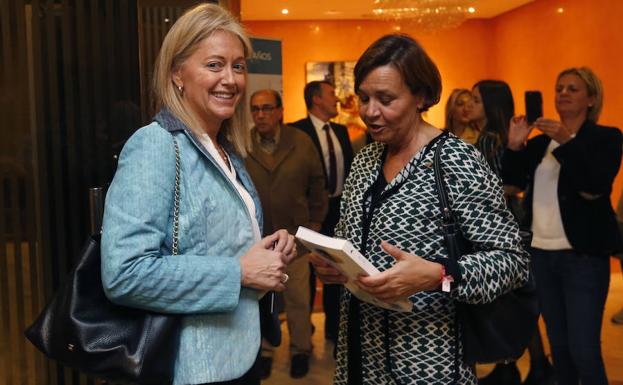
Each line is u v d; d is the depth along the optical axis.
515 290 1.64
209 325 1.32
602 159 2.67
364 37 9.57
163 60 1.39
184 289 1.24
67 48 2.29
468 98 4.09
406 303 1.48
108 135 2.34
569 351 2.85
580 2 7.11
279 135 3.92
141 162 1.25
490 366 3.88
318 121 4.73
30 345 2.28
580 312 2.71
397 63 1.55
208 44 1.37
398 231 1.57
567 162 2.66
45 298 2.29
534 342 3.37
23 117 2.26
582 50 7.10
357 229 1.68
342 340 1.75
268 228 3.88
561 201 2.75
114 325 1.28
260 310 1.59
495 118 3.42
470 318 1.58
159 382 1.26
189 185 1.30
